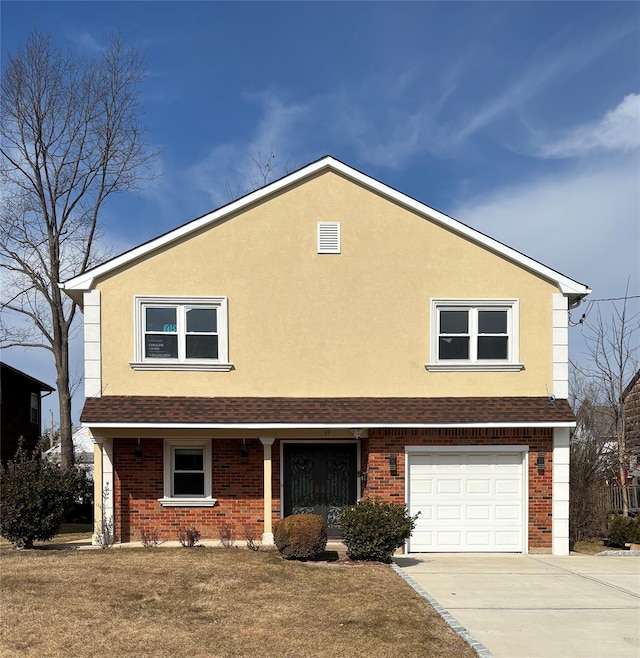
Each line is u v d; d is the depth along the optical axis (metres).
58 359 24.33
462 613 9.17
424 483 14.41
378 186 14.87
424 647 7.63
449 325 15.02
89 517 22.70
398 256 14.92
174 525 14.62
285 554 12.38
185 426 13.59
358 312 14.78
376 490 14.20
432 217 14.94
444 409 14.33
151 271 14.45
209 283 14.54
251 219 14.74
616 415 18.08
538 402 14.66
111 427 13.52
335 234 14.85
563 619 8.94
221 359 14.44
